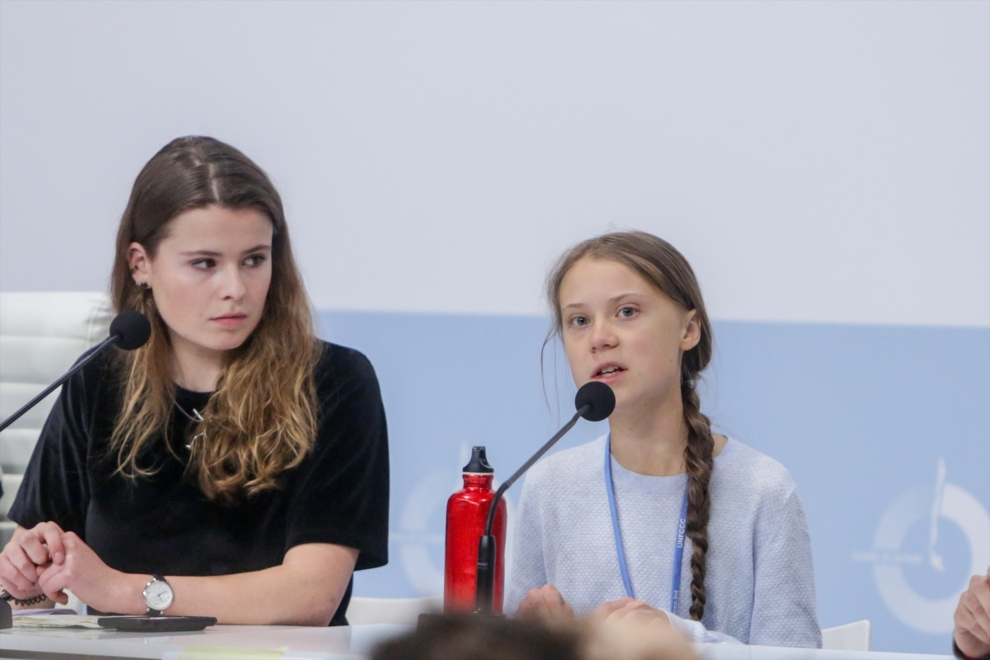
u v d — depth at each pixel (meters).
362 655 1.35
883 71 8.02
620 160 8.52
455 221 8.77
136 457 5.70
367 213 8.92
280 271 5.93
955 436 7.79
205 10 9.15
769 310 8.17
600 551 5.38
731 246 8.28
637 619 1.52
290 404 5.67
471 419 8.59
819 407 8.03
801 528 5.33
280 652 3.40
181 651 3.51
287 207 9.04
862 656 3.79
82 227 9.16
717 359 8.21
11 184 9.29
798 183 8.16
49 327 7.32
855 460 7.95
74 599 5.98
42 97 9.28
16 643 3.74
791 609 5.15
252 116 9.11
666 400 5.41
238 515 5.58
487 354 8.59
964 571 7.71
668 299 5.34
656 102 8.46
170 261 5.52
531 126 8.66
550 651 1.32
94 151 9.18
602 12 8.57
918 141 7.95
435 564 8.59
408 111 8.88
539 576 5.66
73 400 5.95
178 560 5.57
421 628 1.34
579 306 5.36
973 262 7.82
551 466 5.70
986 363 7.77
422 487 8.66
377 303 8.88
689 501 5.23
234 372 5.74
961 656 4.00
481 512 4.55
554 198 8.60
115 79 9.20
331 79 9.01
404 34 8.90
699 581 5.10
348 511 5.53
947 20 7.93
